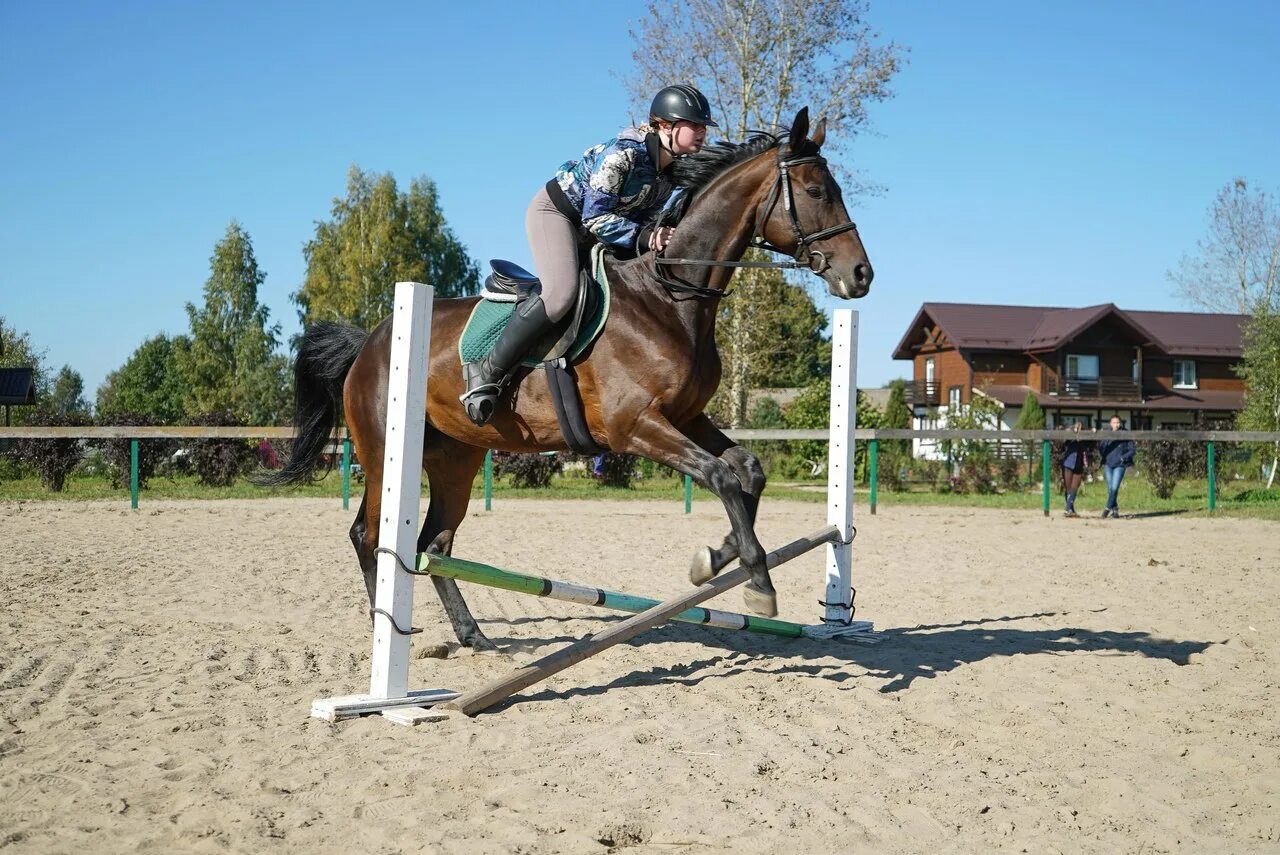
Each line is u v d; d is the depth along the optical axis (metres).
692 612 4.99
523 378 4.68
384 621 4.25
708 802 3.19
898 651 5.59
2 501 14.96
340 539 10.74
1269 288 42.69
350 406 5.39
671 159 4.66
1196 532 12.38
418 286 4.30
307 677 4.80
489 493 14.74
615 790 3.29
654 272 4.54
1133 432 14.34
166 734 3.85
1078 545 10.95
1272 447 26.55
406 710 4.14
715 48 25.50
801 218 4.44
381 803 3.14
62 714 4.09
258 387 50.75
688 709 4.32
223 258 54.69
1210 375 45.47
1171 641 5.89
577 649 4.48
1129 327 42.25
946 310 45.28
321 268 47.69
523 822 2.99
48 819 2.99
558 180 4.61
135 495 14.01
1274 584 8.17
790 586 8.11
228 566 8.59
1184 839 3.01
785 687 4.74
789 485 23.42
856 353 6.03
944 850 2.89
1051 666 5.20
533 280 4.77
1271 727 4.14
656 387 4.40
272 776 3.38
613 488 19.70
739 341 27.14
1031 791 3.39
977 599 7.46
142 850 2.78
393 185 47.69
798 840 2.93
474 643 5.48
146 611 6.45
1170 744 3.91
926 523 13.59
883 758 3.71
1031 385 43.78
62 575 7.88
